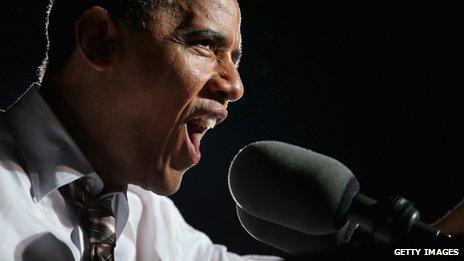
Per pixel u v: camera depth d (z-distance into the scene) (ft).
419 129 17.39
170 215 8.20
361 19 17.39
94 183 6.73
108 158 6.81
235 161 6.40
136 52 6.50
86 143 6.79
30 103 6.79
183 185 16.46
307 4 17.22
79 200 6.72
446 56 17.26
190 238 8.32
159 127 6.61
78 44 6.58
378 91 17.44
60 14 6.78
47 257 6.21
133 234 7.79
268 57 17.12
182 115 6.59
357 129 17.39
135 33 6.49
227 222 16.38
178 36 6.50
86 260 6.35
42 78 7.15
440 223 7.90
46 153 6.63
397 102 17.46
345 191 5.74
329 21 17.30
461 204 7.91
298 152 6.12
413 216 5.32
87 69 6.63
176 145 6.69
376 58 17.56
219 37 6.61
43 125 6.68
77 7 6.65
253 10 17.11
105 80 6.58
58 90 6.80
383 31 17.43
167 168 6.77
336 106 17.31
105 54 6.56
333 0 17.29
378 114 17.43
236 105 16.96
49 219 6.57
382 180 17.31
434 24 17.28
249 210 6.40
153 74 6.48
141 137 6.66
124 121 6.63
